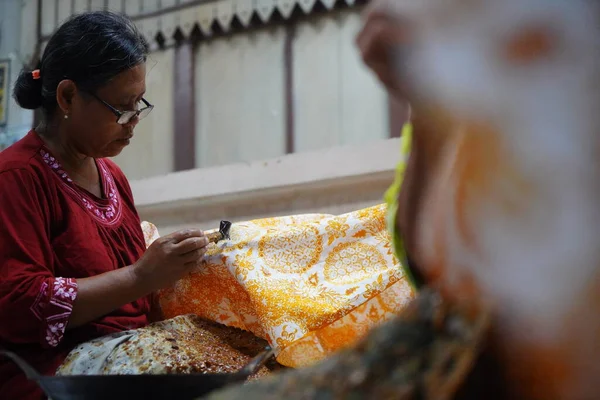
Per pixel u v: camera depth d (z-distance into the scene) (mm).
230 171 3121
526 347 435
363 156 2861
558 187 432
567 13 449
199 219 3201
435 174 510
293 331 1515
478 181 457
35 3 3551
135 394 1062
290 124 3176
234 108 3273
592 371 423
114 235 1764
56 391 1063
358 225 1652
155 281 1568
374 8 521
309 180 2939
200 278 1700
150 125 3408
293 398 437
